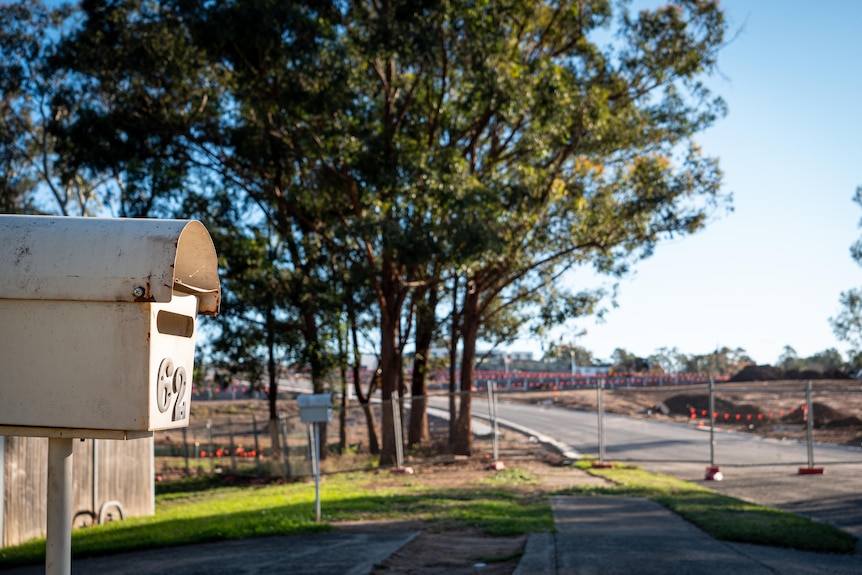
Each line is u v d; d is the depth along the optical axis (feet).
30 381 8.45
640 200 76.13
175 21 70.03
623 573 24.36
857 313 223.71
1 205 105.19
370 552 28.53
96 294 8.22
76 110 79.10
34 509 39.29
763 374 192.44
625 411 153.89
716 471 55.57
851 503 41.60
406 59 68.44
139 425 8.36
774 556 27.22
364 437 110.32
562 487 52.01
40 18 94.63
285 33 65.77
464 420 80.59
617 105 83.92
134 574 26.48
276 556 28.55
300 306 80.64
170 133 79.36
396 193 68.85
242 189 82.48
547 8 79.15
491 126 81.76
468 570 25.86
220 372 85.66
